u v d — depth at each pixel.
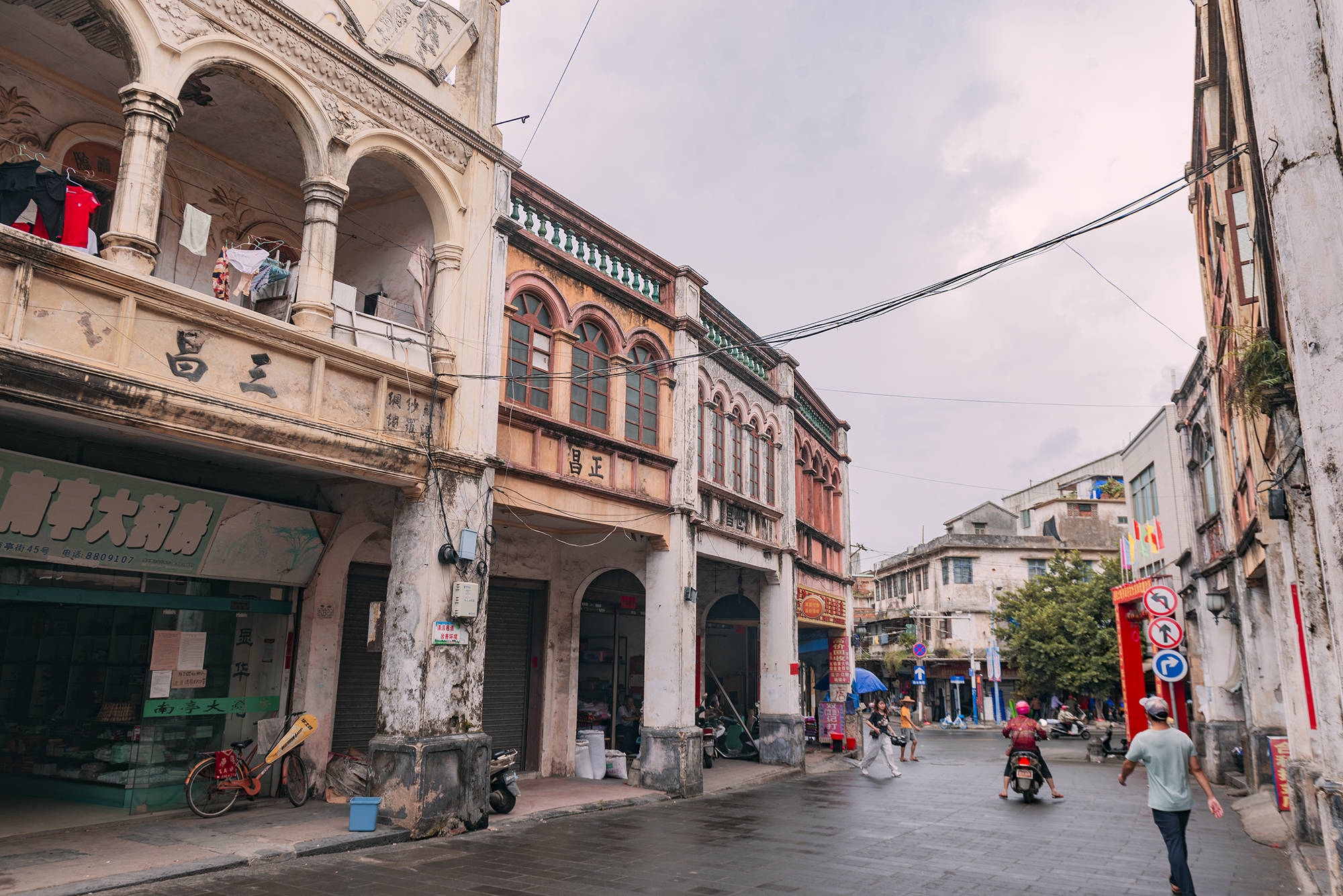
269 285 9.93
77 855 7.70
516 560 14.73
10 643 11.30
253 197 11.73
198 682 10.51
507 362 12.20
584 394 13.64
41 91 9.44
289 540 10.77
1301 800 10.34
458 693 10.42
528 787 13.66
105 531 8.89
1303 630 9.30
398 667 10.05
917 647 42.81
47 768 10.64
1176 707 20.86
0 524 8.05
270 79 9.29
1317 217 6.69
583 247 14.03
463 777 10.17
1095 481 48.56
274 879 7.41
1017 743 14.30
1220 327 11.43
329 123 9.87
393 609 10.27
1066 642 34.44
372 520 10.84
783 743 18.44
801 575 21.58
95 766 10.26
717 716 19.69
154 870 7.27
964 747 27.58
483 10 12.14
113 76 9.60
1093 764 22.14
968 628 43.50
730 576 20.09
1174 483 22.31
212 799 10.15
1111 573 35.09
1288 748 12.66
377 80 10.46
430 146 11.09
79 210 7.89
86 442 9.05
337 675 11.72
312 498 11.37
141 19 8.16
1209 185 13.56
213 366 8.41
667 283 15.94
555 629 15.38
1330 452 6.42
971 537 44.34
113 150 10.09
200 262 10.96
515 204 12.77
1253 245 9.90
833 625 23.62
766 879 8.00
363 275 12.29
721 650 22.92
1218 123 12.29
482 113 11.81
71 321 7.35
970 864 8.77
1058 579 36.72
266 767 10.32
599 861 8.62
